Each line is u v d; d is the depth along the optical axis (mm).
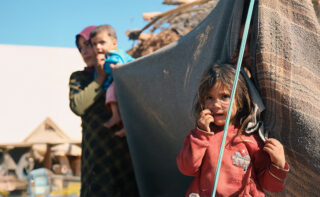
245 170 2232
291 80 2449
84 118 3953
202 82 2342
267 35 2479
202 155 2248
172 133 3371
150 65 3451
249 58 2639
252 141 2291
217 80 2279
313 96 2461
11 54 17859
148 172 3652
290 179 2598
